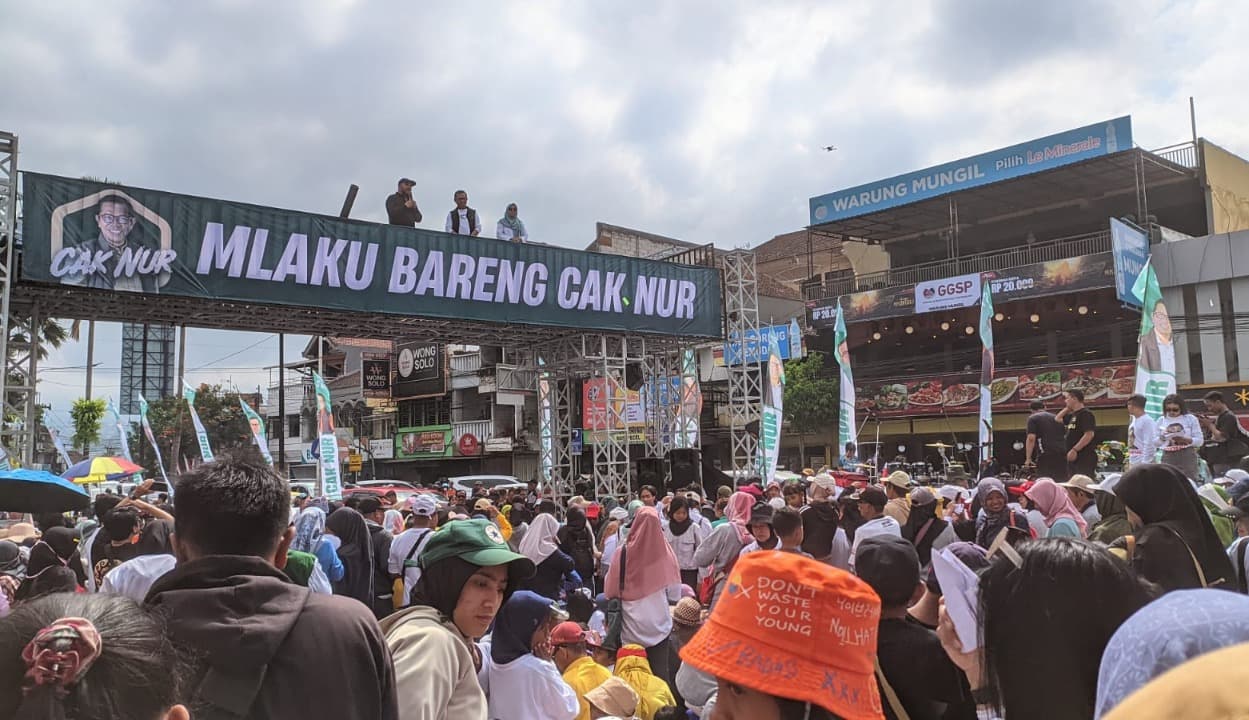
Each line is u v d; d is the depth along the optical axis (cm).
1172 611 115
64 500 577
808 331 3231
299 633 193
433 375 3738
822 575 181
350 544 618
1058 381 2652
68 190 1147
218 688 177
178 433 3722
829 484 836
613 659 634
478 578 286
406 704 233
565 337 1753
